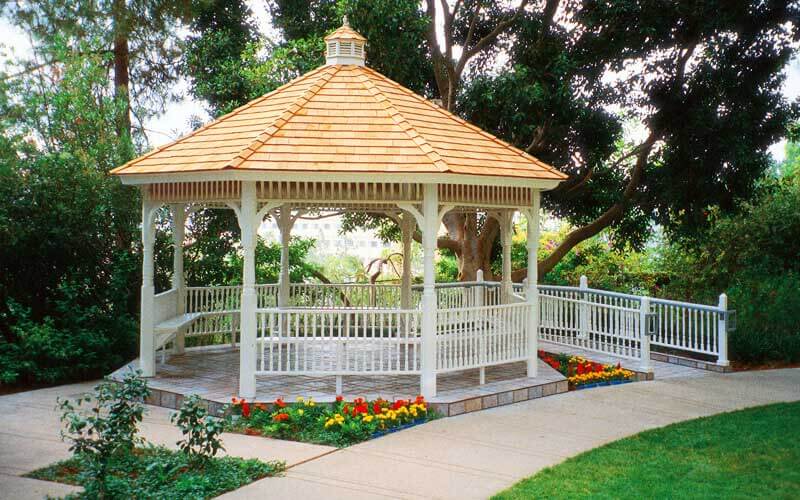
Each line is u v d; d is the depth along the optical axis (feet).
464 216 67.41
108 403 34.45
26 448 26.94
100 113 51.34
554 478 23.68
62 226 44.65
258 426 29.71
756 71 55.83
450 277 79.20
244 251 32.14
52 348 39.17
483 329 35.19
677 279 62.80
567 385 37.50
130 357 44.78
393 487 22.90
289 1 63.98
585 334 46.88
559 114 54.85
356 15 52.21
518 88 52.54
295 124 34.22
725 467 25.08
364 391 33.94
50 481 23.34
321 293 48.83
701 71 55.42
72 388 38.27
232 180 31.55
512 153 37.32
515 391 34.76
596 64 58.03
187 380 35.88
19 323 40.63
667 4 53.52
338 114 35.27
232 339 44.91
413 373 32.78
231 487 22.66
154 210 36.09
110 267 47.70
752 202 59.72
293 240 70.33
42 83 50.98
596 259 74.54
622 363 43.39
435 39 60.29
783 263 57.62
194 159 33.68
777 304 49.32
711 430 29.81
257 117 36.32
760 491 22.68
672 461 25.68
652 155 61.11
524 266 75.41
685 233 60.03
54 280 45.80
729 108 56.70
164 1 53.93
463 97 55.16
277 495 22.09
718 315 44.21
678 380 40.73
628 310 43.21
